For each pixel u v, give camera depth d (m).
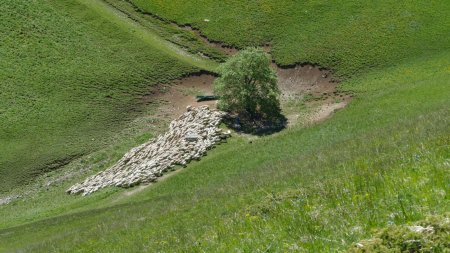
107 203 50.53
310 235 9.98
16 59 81.69
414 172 12.11
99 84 79.94
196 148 57.91
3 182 63.31
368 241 7.84
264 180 28.11
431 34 83.06
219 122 63.75
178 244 16.03
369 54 81.81
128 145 68.31
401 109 53.28
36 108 74.25
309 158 33.44
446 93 54.16
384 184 11.90
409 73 73.94
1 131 70.00
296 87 78.19
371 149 23.64
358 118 55.22
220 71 68.38
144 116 74.69
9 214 56.84
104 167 64.31
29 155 67.00
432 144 15.70
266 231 11.61
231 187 31.56
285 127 64.06
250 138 61.03
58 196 59.16
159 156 58.47
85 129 71.94
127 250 21.02
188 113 68.81
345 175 15.45
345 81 77.19
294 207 13.07
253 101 65.56
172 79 82.19
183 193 43.47
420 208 9.48
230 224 14.52
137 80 81.50
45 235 40.22
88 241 28.88
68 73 81.12
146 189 51.69
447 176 10.76
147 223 28.64
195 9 98.12
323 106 70.12
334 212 11.01
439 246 7.14
